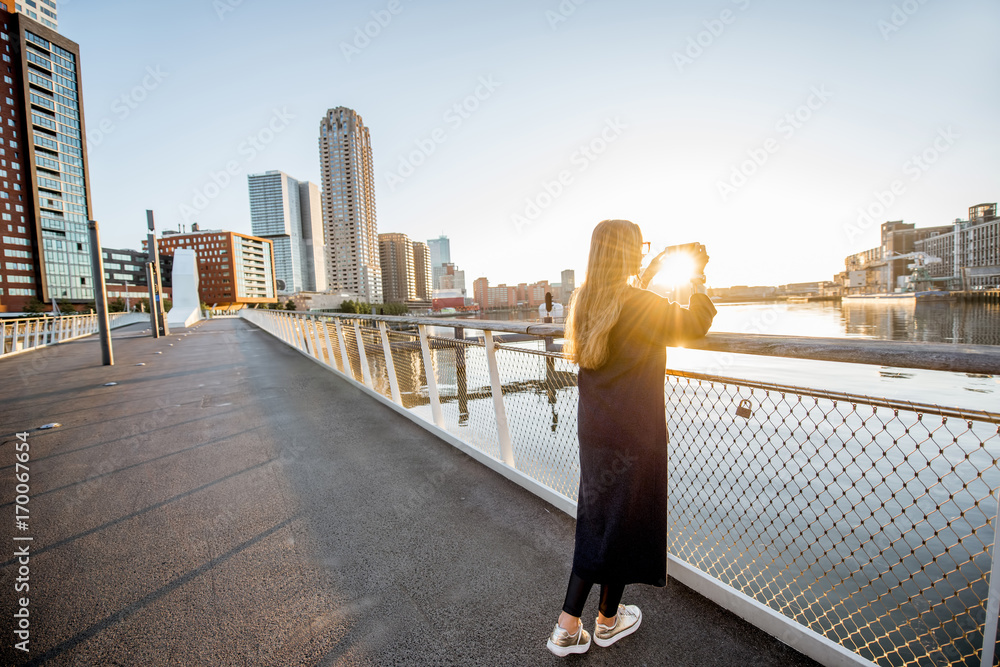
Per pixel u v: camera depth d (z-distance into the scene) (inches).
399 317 211.2
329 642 76.3
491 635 77.9
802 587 168.1
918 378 731.4
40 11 5452.8
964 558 211.3
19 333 652.1
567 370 116.0
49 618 82.0
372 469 150.0
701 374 91.4
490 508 122.0
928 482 284.7
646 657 72.9
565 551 102.2
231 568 97.0
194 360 466.9
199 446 176.7
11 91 3745.1
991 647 58.1
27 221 3814.0
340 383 307.0
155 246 930.1
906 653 135.0
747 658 72.1
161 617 82.2
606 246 70.4
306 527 113.7
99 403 259.8
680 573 91.0
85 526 115.0
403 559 99.7
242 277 4594.0
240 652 74.2
